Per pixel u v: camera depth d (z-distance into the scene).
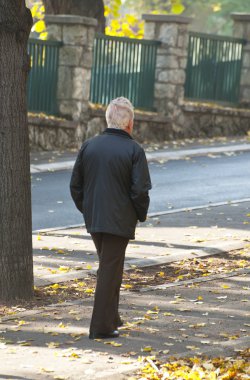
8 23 19.97
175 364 14.36
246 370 14.01
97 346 16.03
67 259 23.88
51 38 45.78
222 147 46.75
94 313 16.56
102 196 16.36
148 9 89.50
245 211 31.06
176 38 49.12
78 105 45.47
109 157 16.39
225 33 99.19
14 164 20.33
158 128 48.97
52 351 15.70
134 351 15.61
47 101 45.53
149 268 23.08
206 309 18.77
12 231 20.30
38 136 44.03
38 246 25.44
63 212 30.94
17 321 18.16
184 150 45.19
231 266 23.12
